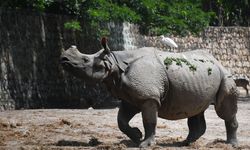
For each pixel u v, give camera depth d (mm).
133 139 30922
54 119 48719
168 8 77938
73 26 70500
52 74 74062
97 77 29672
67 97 75500
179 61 30844
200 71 31188
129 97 30250
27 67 70500
